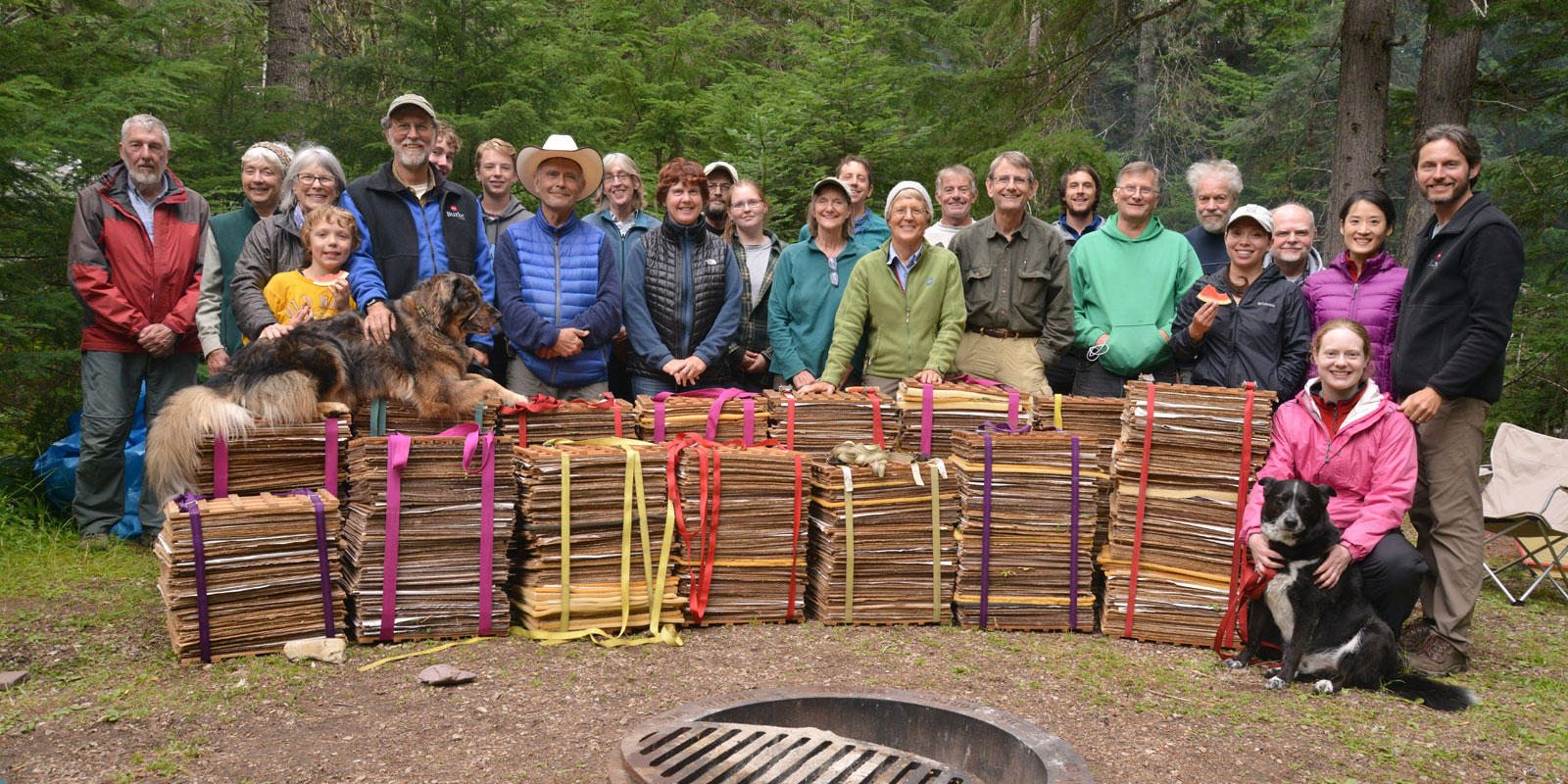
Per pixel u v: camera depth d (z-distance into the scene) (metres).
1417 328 4.26
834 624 4.48
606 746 3.04
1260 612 4.08
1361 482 4.12
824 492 4.51
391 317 4.45
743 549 4.45
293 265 4.92
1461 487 4.25
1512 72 8.57
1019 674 3.84
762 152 9.42
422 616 4.06
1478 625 5.01
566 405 4.67
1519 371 8.82
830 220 5.56
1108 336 5.14
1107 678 3.84
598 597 4.20
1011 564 4.50
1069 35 9.75
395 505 3.98
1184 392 4.37
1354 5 8.33
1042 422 4.86
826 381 5.15
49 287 6.70
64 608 4.42
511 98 8.55
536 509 4.13
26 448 6.78
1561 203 8.30
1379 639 3.80
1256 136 16.48
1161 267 5.17
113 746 2.99
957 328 5.22
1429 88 8.62
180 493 3.97
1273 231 5.29
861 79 9.90
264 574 3.84
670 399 4.85
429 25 8.48
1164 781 2.94
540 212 5.30
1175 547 4.41
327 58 8.71
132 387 5.58
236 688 3.47
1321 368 4.14
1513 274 4.02
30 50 6.59
